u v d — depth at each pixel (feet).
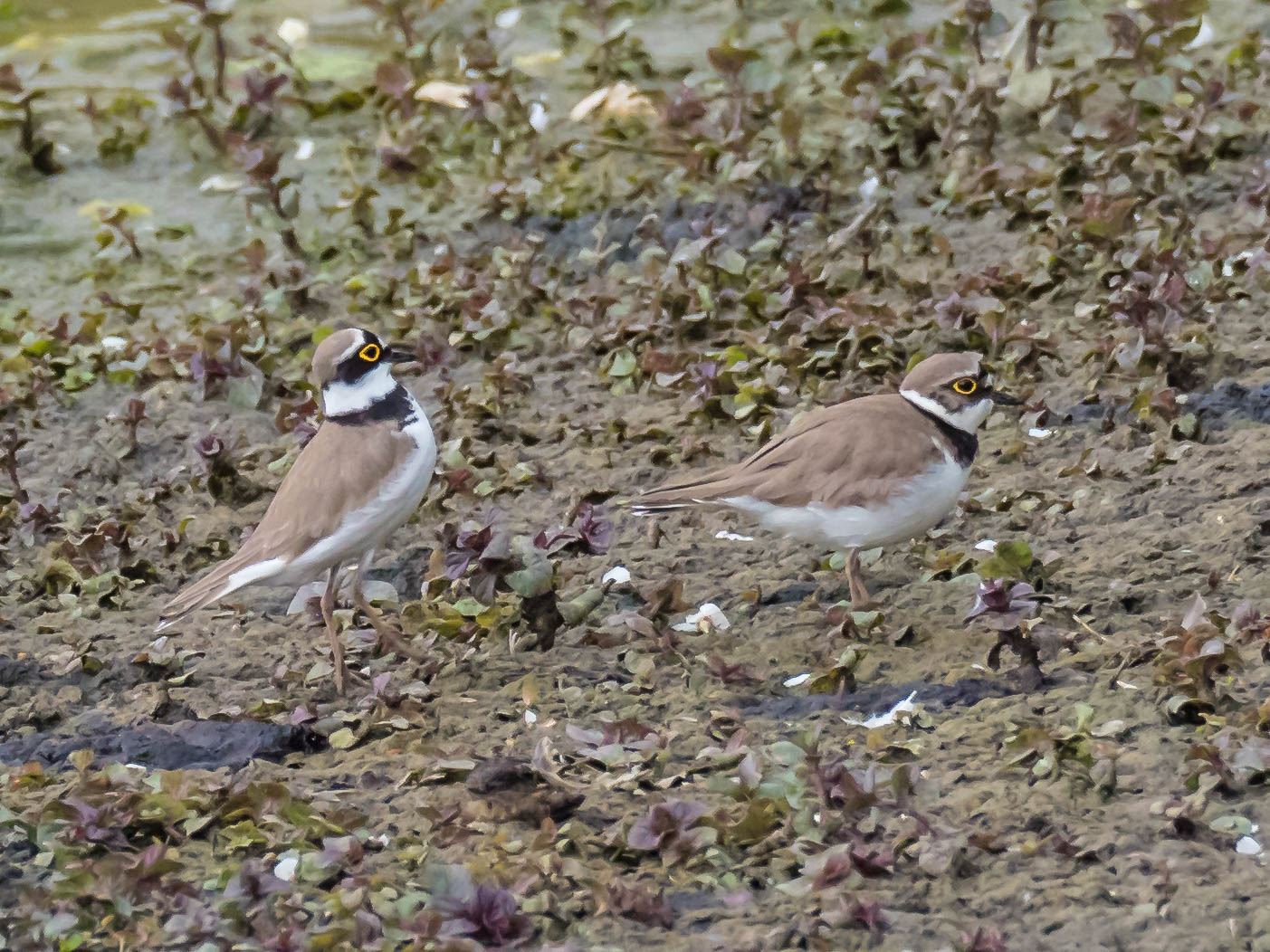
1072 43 71.87
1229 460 42.86
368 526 35.58
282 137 70.08
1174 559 38.81
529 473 45.01
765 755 32.45
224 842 31.04
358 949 27.71
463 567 37.83
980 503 42.06
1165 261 50.37
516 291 55.42
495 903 28.07
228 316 56.13
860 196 60.49
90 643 38.06
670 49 75.61
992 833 29.99
